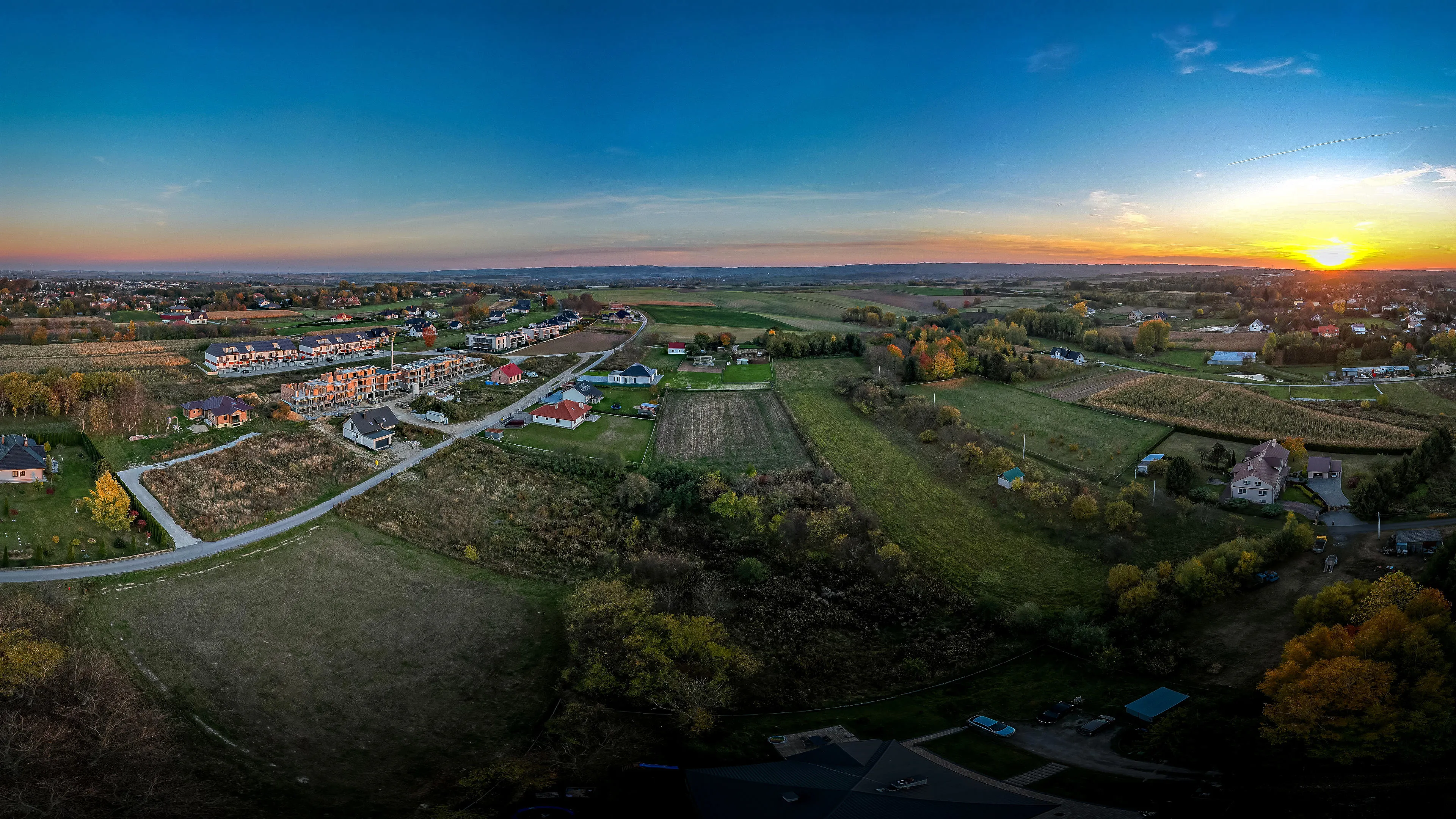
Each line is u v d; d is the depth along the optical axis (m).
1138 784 50.03
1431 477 102.25
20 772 49.66
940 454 128.62
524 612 79.50
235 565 81.19
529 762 55.00
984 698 67.12
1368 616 63.50
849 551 96.44
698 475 115.81
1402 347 178.75
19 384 112.94
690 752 57.25
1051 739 58.41
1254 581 80.56
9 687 55.78
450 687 66.56
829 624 81.75
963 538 101.00
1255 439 126.06
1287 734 52.78
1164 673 68.50
